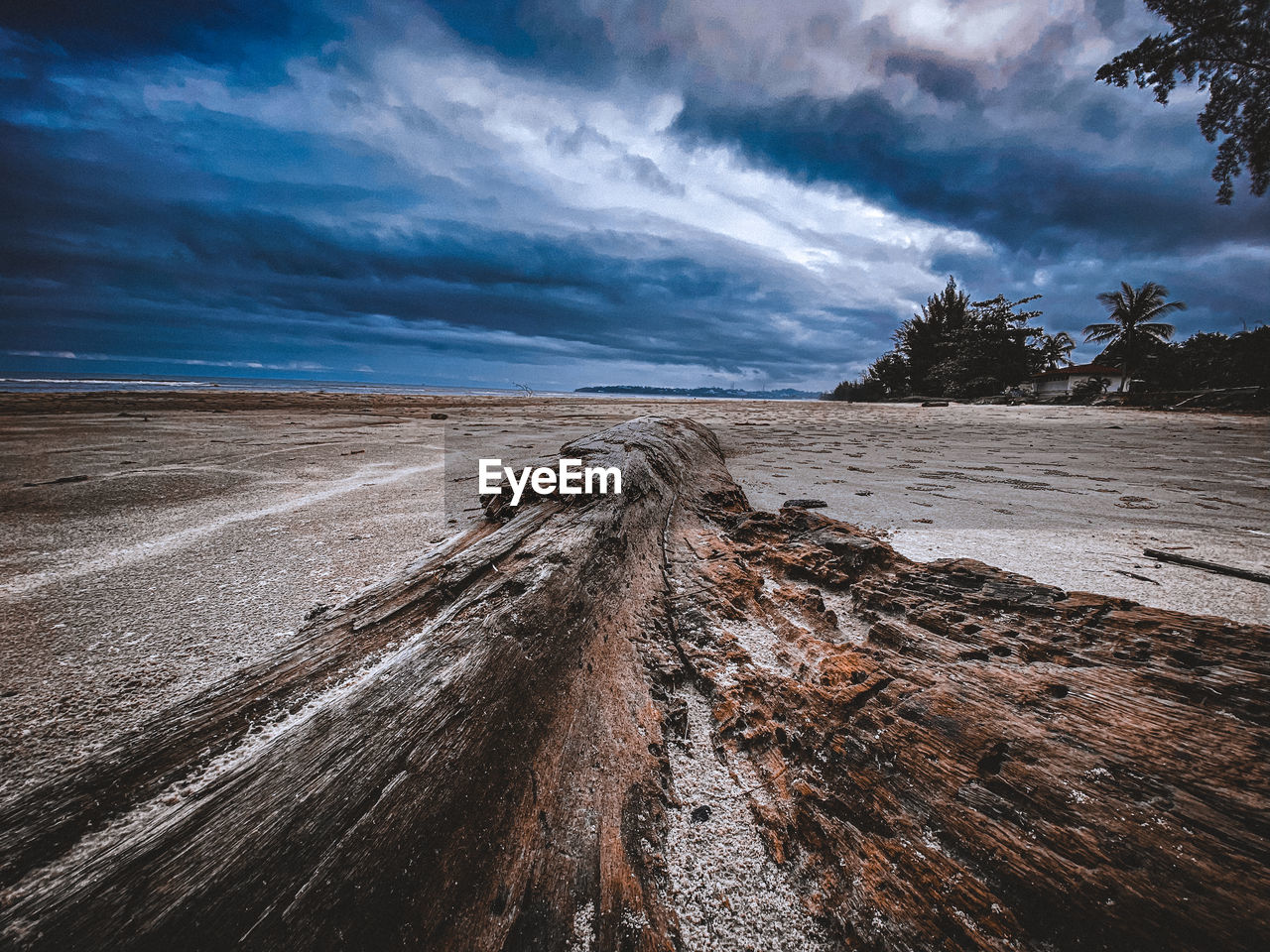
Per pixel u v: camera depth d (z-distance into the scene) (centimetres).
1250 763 112
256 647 204
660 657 188
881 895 109
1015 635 174
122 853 101
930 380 3881
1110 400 2405
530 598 182
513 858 113
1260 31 1096
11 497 461
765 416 1702
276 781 114
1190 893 92
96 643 207
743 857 121
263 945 90
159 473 571
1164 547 322
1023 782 118
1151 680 142
